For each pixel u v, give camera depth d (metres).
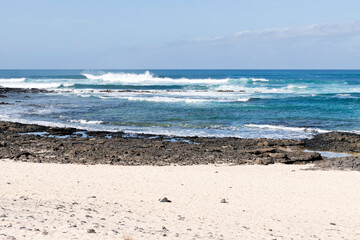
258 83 88.75
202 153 22.81
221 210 12.53
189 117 38.19
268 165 20.56
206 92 65.81
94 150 22.88
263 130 31.55
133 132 29.92
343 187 15.91
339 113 40.84
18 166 18.22
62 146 23.80
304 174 18.25
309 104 47.91
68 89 71.75
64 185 15.05
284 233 10.13
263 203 13.63
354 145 25.70
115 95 60.06
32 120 35.47
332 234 10.35
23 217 9.29
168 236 8.47
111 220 9.98
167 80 91.69
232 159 21.66
